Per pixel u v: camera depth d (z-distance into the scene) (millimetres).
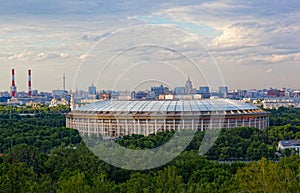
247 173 97750
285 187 91188
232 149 170125
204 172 120250
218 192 101125
